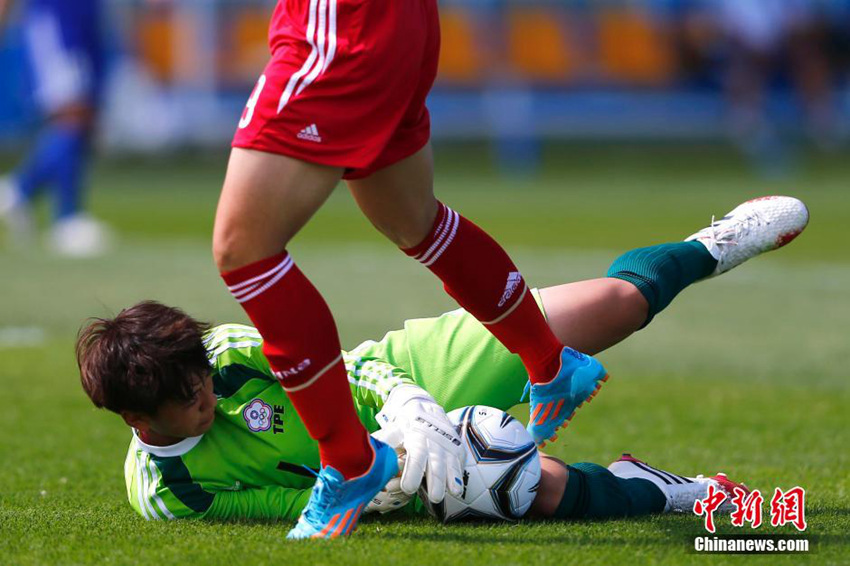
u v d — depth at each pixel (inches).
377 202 428.5
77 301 1172.5
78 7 1553.9
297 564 362.6
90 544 393.7
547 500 435.8
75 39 1561.3
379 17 385.7
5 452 605.0
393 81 390.0
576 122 2785.4
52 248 1649.9
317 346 388.5
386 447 409.7
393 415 429.7
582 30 2753.4
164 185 2719.0
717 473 545.6
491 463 427.2
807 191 2458.2
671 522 433.1
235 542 393.7
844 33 2847.0
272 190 378.9
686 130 2797.7
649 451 608.1
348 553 375.2
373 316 1082.1
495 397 479.8
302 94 378.9
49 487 526.0
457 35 2743.6
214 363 442.0
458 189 2598.4
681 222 1926.7
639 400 753.0
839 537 406.6
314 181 383.9
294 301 384.5
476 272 442.3
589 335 483.5
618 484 446.9
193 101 2623.0
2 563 372.2
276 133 378.0
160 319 409.4
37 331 1013.2
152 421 414.6
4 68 2586.1
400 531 415.5
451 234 439.5
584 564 366.3
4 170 2571.4
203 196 2501.2
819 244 1722.4
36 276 1360.7
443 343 483.2
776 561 374.6
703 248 503.5
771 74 2829.7
